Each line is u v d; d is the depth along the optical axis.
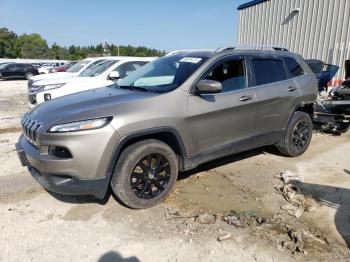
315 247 2.97
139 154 3.44
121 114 3.32
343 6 12.02
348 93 6.84
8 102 12.99
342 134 7.14
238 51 4.48
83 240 3.09
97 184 3.27
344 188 4.23
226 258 2.84
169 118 3.58
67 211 3.61
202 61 4.09
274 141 5.04
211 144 4.09
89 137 3.15
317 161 5.28
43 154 3.26
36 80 8.80
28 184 4.30
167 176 3.75
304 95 5.21
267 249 2.96
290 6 14.22
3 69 27.50
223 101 4.08
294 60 5.32
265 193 4.07
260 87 4.58
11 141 6.49
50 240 3.08
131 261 2.81
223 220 3.42
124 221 3.41
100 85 7.89
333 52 12.52
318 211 3.61
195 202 3.82
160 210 3.63
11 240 3.07
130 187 3.46
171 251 2.93
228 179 4.49
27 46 95.31
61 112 3.41
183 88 3.79
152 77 4.23
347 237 3.13
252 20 16.62
